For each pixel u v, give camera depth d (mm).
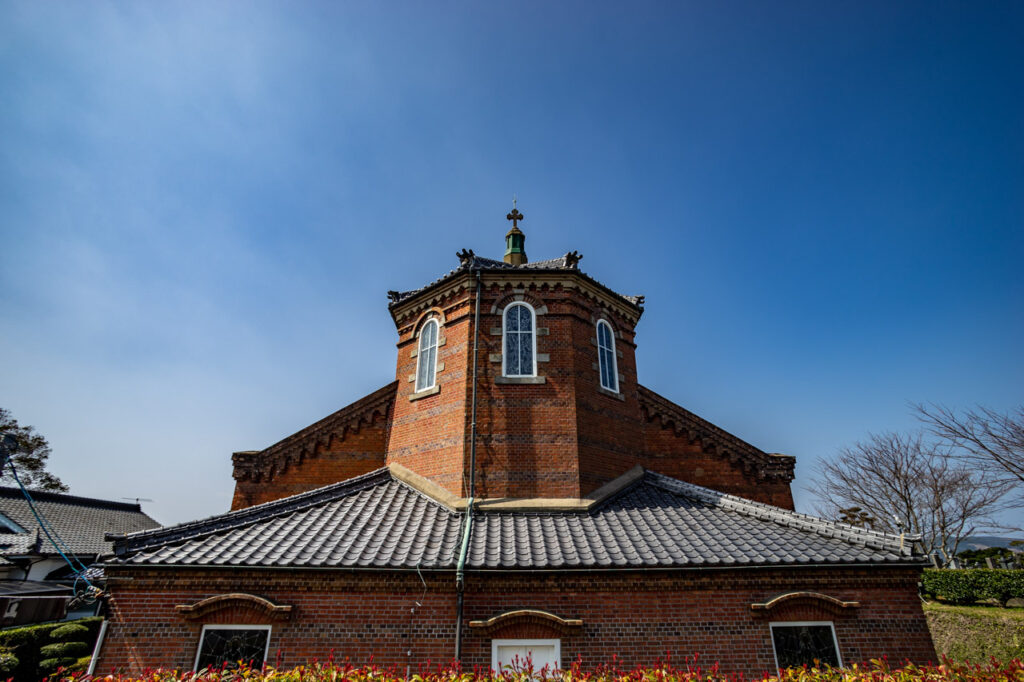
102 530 39406
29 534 32156
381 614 11164
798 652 11094
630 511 14266
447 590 11359
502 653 10922
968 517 29625
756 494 18219
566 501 14234
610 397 17375
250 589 11234
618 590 11445
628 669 10773
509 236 22062
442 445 15852
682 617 11250
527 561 11336
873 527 33188
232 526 12984
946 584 24047
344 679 8219
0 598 22859
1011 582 21328
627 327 19484
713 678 8836
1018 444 24406
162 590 11211
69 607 12039
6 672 18109
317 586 11328
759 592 11469
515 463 15016
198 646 10812
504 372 16281
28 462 41219
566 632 11047
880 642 11125
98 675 10391
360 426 18531
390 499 15000
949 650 21547
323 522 13367
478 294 17078
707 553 11742
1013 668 8328
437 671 10516
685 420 19031
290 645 10844
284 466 17828
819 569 11602
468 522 12961
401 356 19047
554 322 16969
